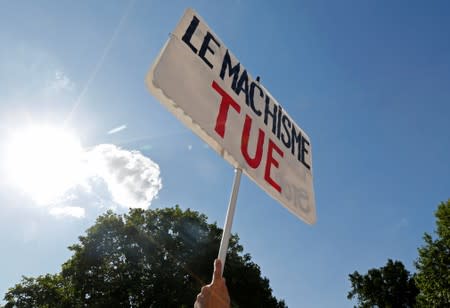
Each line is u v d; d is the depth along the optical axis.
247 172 2.39
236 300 22.89
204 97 2.20
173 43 2.12
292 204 2.81
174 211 25.80
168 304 20.27
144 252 22.38
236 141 2.37
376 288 37.03
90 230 23.19
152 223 24.50
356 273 39.28
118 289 20.58
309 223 2.96
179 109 2.00
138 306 20.19
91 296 20.77
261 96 2.91
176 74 2.04
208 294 1.49
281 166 2.85
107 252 22.17
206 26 2.44
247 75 2.78
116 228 23.05
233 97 2.50
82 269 21.31
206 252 23.48
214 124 2.21
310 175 3.29
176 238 23.83
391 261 38.66
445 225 21.38
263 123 2.80
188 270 22.33
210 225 25.98
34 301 21.19
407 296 35.62
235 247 25.81
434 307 20.50
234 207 2.11
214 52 2.44
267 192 2.55
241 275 23.64
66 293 21.70
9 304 20.97
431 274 21.20
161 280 21.12
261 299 24.00
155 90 1.95
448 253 20.77
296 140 3.25
